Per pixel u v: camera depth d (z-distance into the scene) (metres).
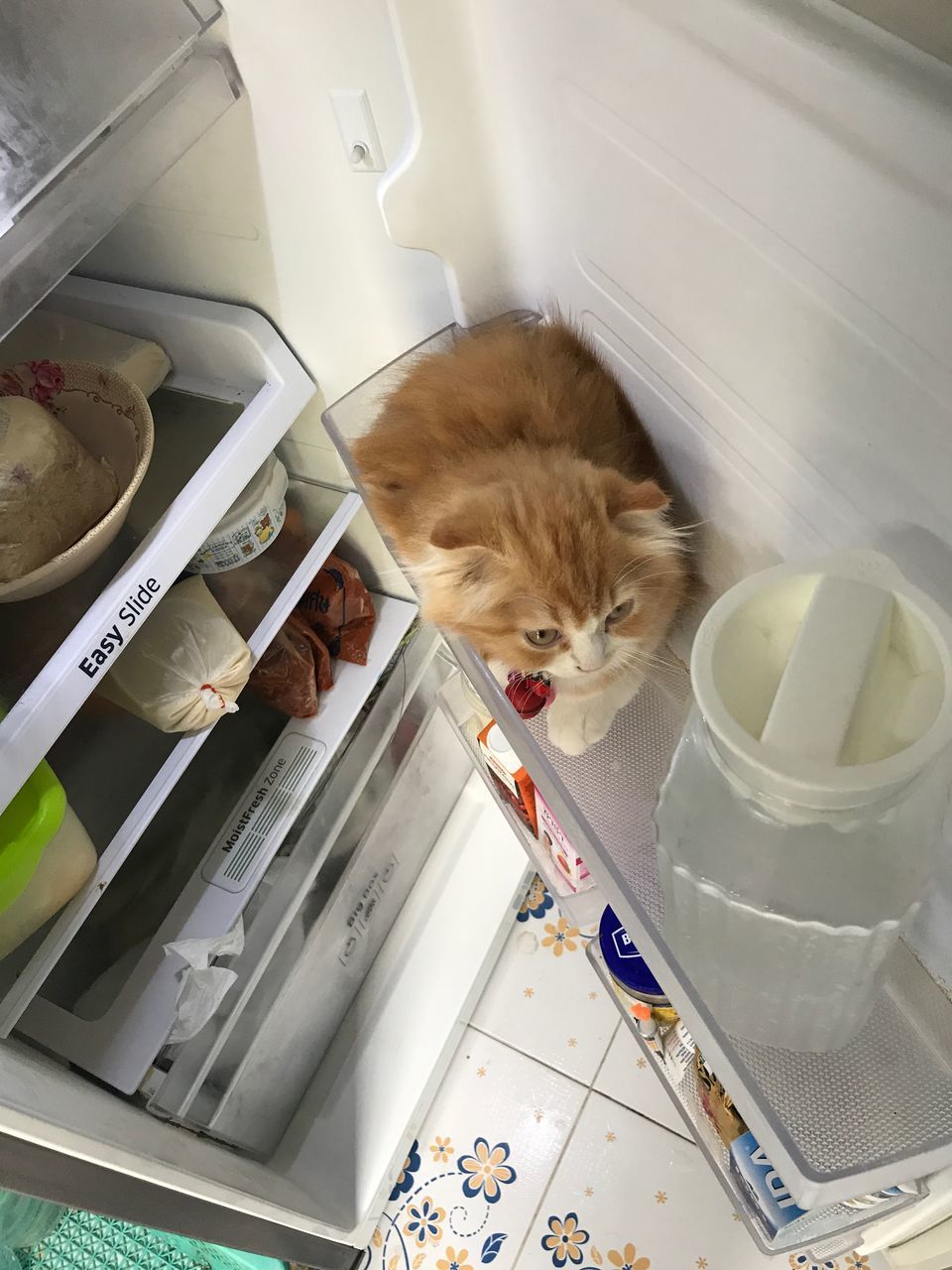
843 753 0.38
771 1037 0.58
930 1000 0.62
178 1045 0.98
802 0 0.31
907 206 0.31
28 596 0.85
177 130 0.74
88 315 1.04
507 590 0.70
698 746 0.44
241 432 0.97
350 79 0.71
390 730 1.28
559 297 0.72
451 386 0.76
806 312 0.40
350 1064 1.25
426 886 1.36
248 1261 1.08
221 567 1.09
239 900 1.07
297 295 0.95
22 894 0.78
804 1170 0.52
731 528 0.63
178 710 0.98
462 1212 1.17
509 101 0.60
